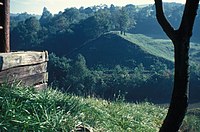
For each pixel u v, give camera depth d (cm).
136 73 9169
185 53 471
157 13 486
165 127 484
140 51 11112
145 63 10581
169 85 7850
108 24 13012
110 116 662
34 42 13338
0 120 458
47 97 581
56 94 645
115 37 11906
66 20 15650
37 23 13875
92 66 10588
